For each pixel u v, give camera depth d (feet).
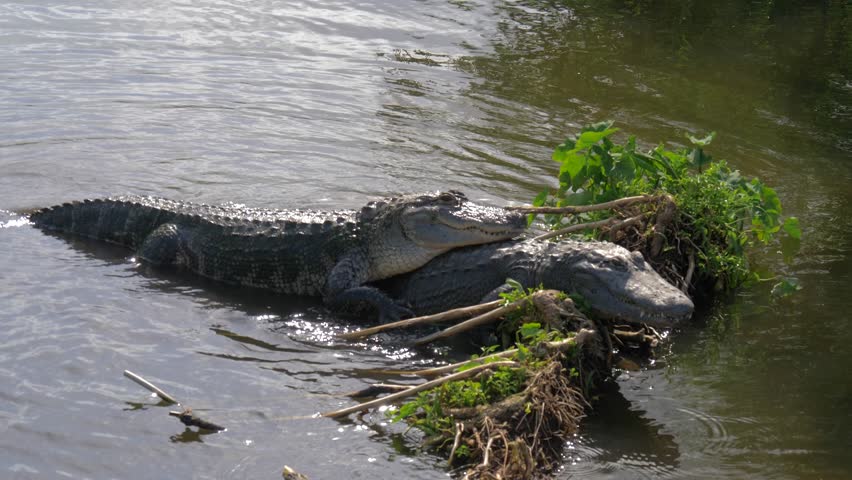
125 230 51.47
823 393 37.70
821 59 88.22
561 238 48.37
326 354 40.16
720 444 33.83
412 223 45.29
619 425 35.06
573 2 105.81
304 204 54.85
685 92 77.77
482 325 42.63
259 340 41.22
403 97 74.08
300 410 35.06
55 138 63.57
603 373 39.04
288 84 76.18
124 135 64.64
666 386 38.22
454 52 86.02
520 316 40.37
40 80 74.13
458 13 98.94
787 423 35.37
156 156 61.46
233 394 36.09
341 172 59.67
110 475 30.66
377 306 44.14
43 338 39.47
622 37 93.04
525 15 99.50
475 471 30.55
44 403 34.71
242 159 61.41
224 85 75.36
